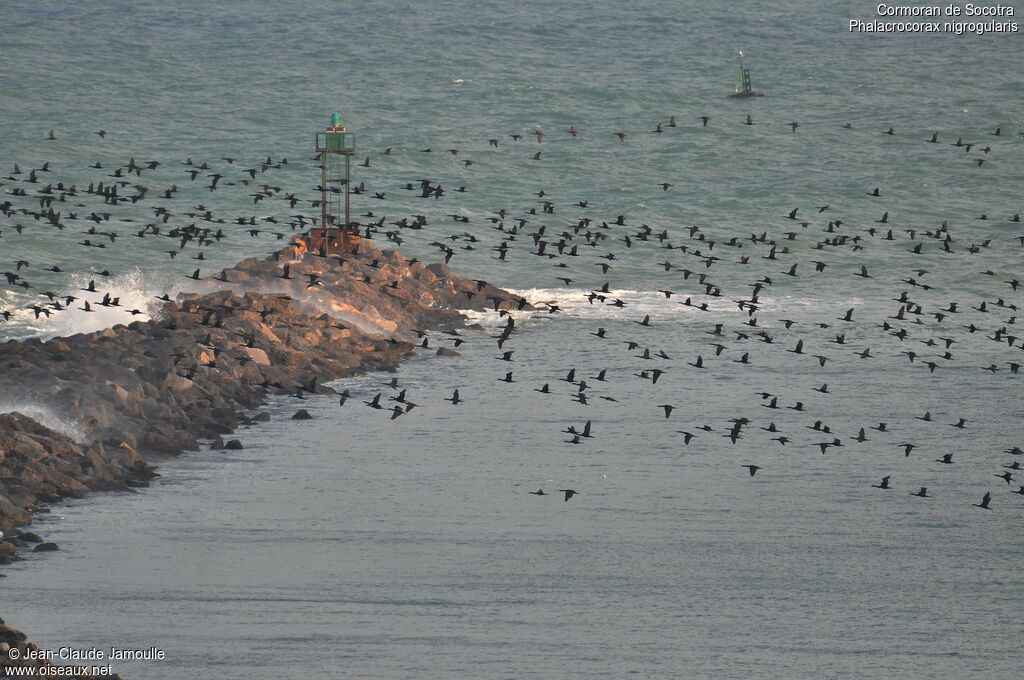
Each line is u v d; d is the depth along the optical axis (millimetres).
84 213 98562
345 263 82562
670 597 41031
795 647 37750
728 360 72125
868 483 52531
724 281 91438
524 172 118688
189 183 109625
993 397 65625
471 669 35781
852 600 41156
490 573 42469
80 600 39469
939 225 107625
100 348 64750
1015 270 95562
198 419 57938
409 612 39344
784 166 123438
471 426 59125
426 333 77125
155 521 46281
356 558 43344
